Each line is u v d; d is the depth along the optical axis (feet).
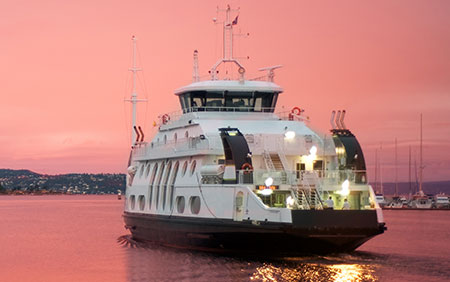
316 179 205.36
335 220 189.98
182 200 229.25
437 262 218.18
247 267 194.18
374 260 211.00
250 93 239.71
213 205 209.77
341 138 218.59
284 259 200.44
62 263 239.30
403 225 444.14
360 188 209.15
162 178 244.22
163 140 260.01
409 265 208.95
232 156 204.23
